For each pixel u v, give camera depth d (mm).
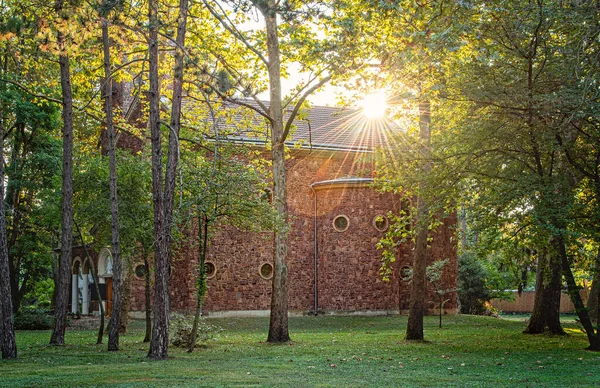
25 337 26891
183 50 17203
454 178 19953
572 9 16578
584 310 19828
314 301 36625
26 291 48406
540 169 18844
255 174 19562
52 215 29812
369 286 35844
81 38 15312
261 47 24609
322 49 19391
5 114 34875
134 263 33188
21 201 37844
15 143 36812
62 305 22328
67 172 22109
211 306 34719
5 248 17906
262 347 21109
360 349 20297
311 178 37812
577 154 19672
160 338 17344
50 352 19500
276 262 23266
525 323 33562
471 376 13570
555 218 17469
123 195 24875
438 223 23781
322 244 36719
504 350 19844
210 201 18484
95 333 28438
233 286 35344
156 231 17266
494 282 45281
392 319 34156
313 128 39875
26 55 23203
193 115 27516
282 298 23125
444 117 21578
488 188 19562
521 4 17453
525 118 18609
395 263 36250
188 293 34344
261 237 36250
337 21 18562
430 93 19484
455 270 38281
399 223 24547
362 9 19172
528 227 19094
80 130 40406
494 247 19859
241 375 13516
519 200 18406
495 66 18938
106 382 12297
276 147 23453
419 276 23359
